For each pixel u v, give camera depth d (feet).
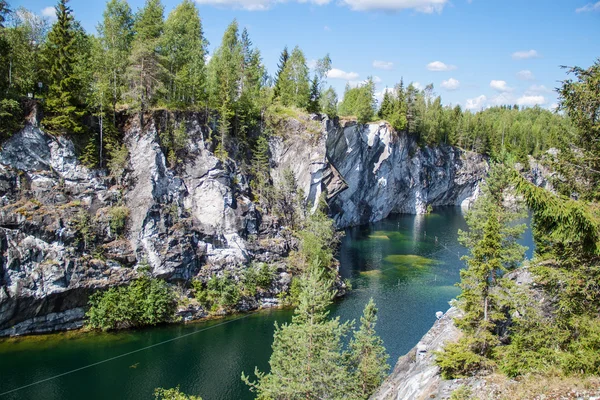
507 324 95.81
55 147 178.50
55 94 181.68
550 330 69.87
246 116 244.42
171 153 206.08
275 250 220.23
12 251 157.69
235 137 238.27
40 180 172.86
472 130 531.50
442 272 248.32
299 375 88.22
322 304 93.30
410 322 179.63
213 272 199.00
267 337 167.63
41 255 162.81
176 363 145.79
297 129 265.54
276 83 323.37
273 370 93.61
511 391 61.21
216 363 146.72
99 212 182.50
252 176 241.14
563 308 71.10
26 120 173.99
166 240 188.85
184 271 189.98
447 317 120.67
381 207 405.39
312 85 299.17
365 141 352.90
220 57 270.05
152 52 199.31
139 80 198.18
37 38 211.61
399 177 421.18
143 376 137.08
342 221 358.02
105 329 165.68
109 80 200.64
